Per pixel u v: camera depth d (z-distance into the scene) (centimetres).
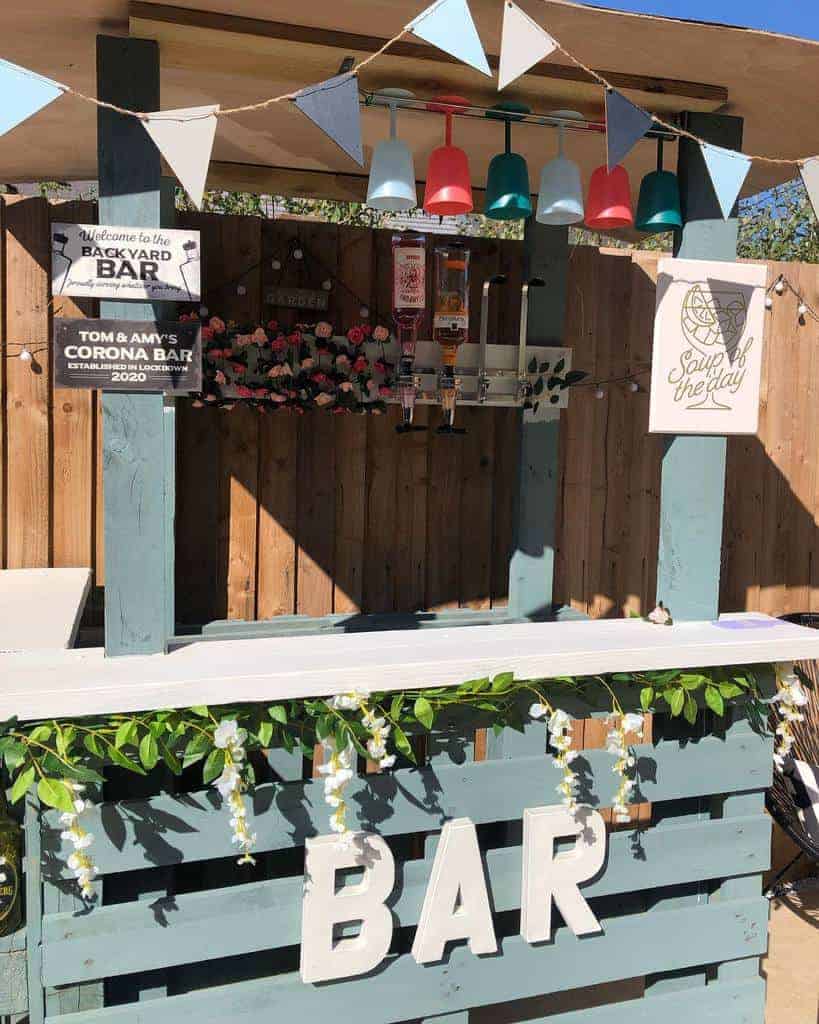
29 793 183
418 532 343
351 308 327
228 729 184
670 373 243
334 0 190
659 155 246
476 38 174
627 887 232
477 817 216
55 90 166
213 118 173
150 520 204
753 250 832
